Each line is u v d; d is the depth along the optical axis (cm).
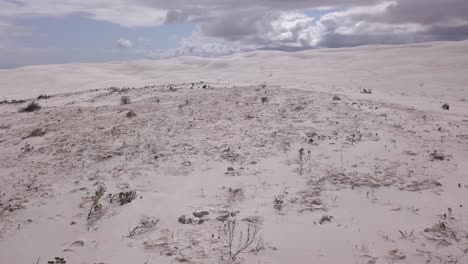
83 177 910
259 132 1188
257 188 771
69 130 1427
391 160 905
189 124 1341
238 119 1373
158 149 1080
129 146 1128
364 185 757
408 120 1352
